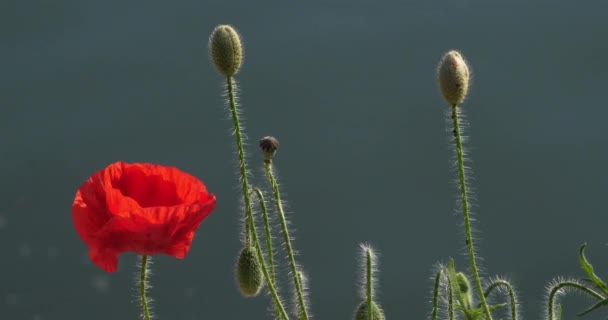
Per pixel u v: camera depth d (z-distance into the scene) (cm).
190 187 123
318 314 436
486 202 481
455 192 491
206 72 564
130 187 123
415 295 446
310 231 481
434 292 127
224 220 476
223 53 121
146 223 119
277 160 516
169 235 120
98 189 121
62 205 502
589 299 323
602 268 439
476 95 526
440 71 121
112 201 119
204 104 545
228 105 127
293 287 128
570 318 325
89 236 120
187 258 459
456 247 465
